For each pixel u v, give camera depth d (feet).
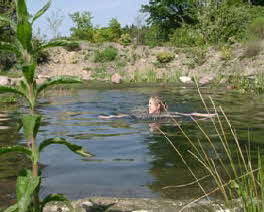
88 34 126.41
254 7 114.11
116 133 24.07
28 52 7.52
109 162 17.04
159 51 89.92
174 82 69.77
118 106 37.88
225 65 78.18
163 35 132.46
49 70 81.71
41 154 18.48
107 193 12.82
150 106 32.55
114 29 131.03
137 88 59.41
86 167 16.22
